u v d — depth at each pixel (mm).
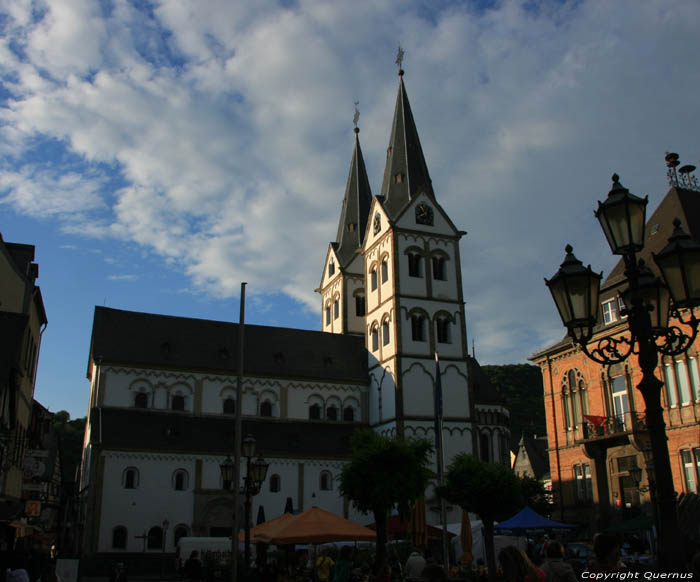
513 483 41250
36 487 57031
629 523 39531
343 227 95375
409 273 78500
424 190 81688
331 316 93500
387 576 25078
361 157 99125
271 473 68812
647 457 40844
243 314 31484
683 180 52594
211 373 75188
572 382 54469
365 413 80250
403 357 75062
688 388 43719
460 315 79500
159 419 69938
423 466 43656
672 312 14117
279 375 77812
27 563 29078
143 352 73438
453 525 54531
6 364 35000
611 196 13289
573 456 53250
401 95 88375
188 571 37938
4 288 44781
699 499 33375
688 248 12859
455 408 75500
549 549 13164
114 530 61125
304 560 34531
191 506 64562
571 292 13328
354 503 42875
